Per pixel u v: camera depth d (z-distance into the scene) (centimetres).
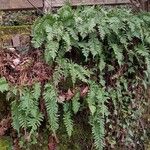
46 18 138
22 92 129
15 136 133
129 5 182
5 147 131
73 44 135
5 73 132
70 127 131
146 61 139
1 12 176
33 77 133
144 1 153
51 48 131
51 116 128
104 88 135
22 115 128
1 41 141
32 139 132
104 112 132
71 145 137
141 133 141
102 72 139
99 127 132
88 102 130
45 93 129
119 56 136
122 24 139
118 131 138
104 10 143
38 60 136
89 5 178
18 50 138
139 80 142
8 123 132
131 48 142
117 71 140
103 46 139
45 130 134
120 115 139
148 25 146
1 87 127
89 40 136
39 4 173
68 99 132
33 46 137
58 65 133
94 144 135
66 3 145
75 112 130
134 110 141
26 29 149
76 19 136
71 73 130
